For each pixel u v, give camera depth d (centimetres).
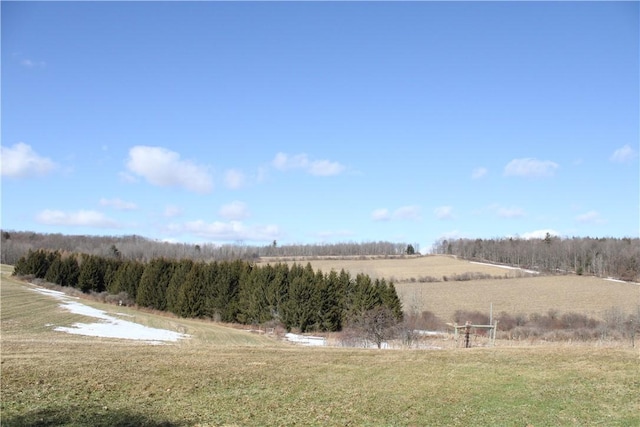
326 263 11325
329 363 2181
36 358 2072
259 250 14275
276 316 6247
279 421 1389
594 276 9444
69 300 5909
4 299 5106
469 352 2431
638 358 2148
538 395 1644
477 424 1375
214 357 2272
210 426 1327
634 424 1355
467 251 12938
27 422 1295
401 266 10688
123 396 1597
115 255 12356
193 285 7038
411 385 1808
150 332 4084
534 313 6391
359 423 1384
